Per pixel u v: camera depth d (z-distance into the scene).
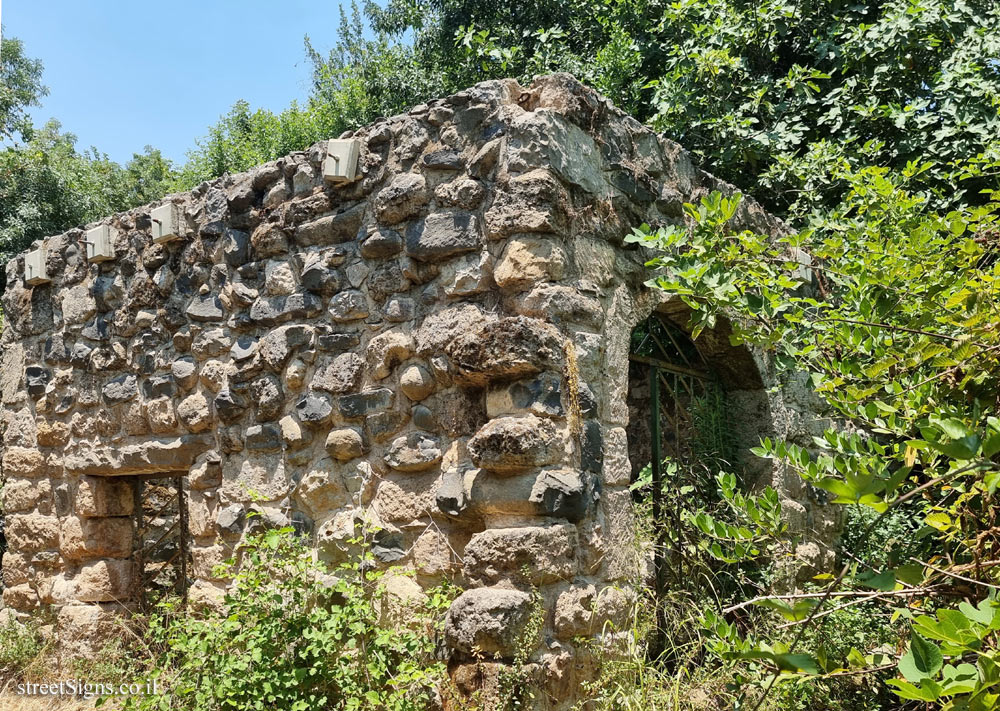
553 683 3.10
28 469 5.45
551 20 9.81
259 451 4.21
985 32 6.72
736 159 7.02
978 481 2.24
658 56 8.14
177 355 4.64
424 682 3.22
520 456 3.15
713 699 3.29
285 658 3.39
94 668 4.65
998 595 2.03
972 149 6.45
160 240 4.67
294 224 4.14
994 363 2.42
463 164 3.64
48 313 5.42
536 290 3.33
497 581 3.16
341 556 3.81
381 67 11.42
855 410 2.93
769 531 2.80
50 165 13.79
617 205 3.79
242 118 16.31
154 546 6.04
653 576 3.83
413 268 3.69
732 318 4.39
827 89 7.57
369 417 3.79
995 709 1.66
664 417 4.86
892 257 3.10
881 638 3.75
